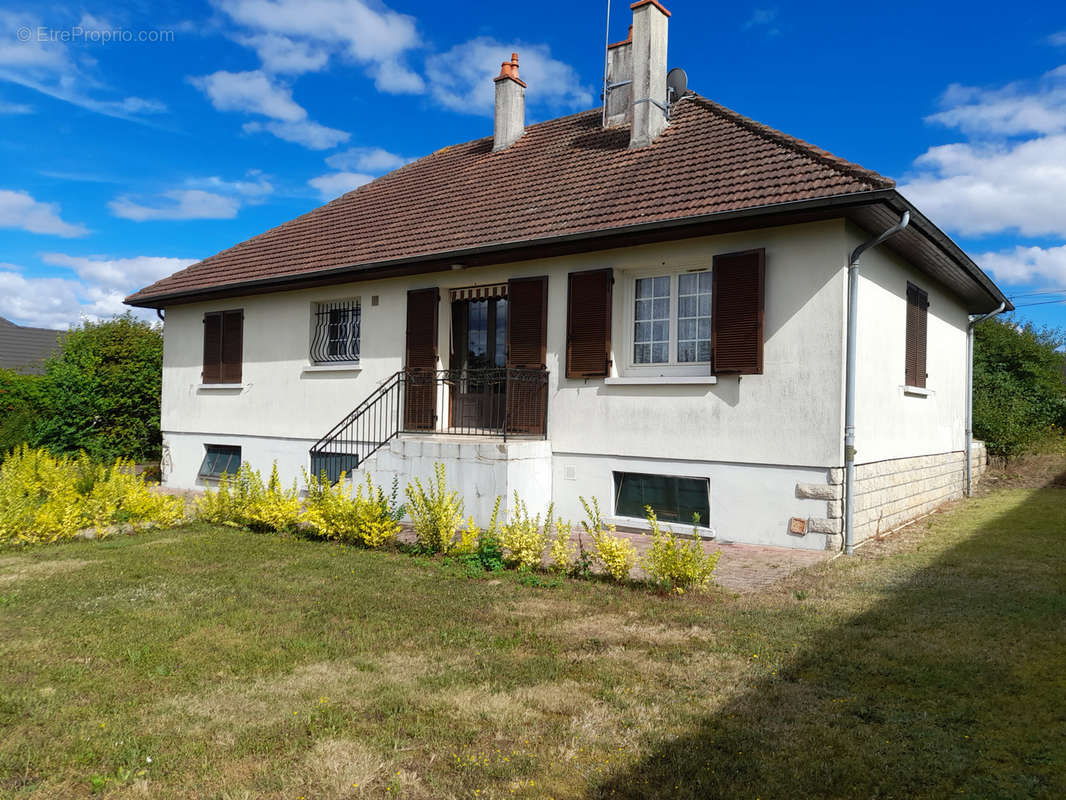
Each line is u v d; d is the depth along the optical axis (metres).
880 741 3.66
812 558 8.06
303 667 4.81
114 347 18.59
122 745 3.71
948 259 10.64
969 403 14.50
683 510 9.60
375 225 14.08
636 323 10.27
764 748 3.62
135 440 18.39
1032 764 3.41
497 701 4.21
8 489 10.15
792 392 8.67
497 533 8.20
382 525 9.08
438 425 11.88
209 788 3.30
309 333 13.78
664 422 9.62
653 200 9.84
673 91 12.87
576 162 12.54
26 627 5.69
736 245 9.11
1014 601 6.08
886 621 5.61
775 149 9.70
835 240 8.45
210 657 5.00
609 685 4.45
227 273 14.98
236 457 15.16
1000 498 13.36
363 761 3.51
